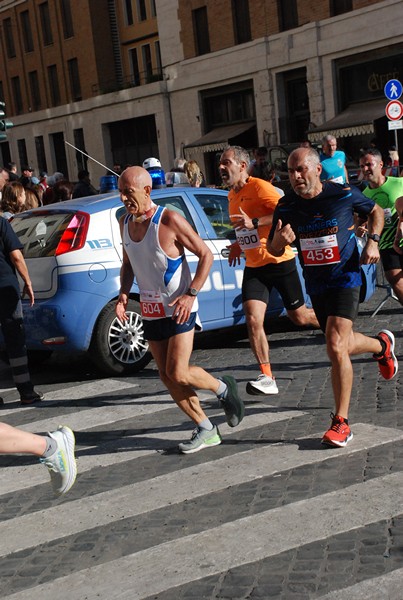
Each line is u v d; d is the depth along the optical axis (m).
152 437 6.25
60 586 4.02
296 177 5.55
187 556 4.16
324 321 5.76
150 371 8.56
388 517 4.33
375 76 29.59
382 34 28.64
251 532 4.34
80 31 44.56
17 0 48.50
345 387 5.51
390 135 28.86
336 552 4.01
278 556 4.05
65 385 8.34
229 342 9.70
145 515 4.77
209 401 7.08
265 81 33.38
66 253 8.16
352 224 5.65
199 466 5.45
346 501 4.59
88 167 45.22
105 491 5.23
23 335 7.72
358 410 6.35
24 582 4.12
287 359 8.44
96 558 4.29
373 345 6.25
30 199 10.41
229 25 34.78
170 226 5.40
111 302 8.32
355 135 29.48
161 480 5.29
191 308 5.50
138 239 5.48
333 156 12.41
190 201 9.12
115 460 5.82
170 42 38.12
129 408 7.17
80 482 5.47
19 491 5.44
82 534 4.62
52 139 48.31
